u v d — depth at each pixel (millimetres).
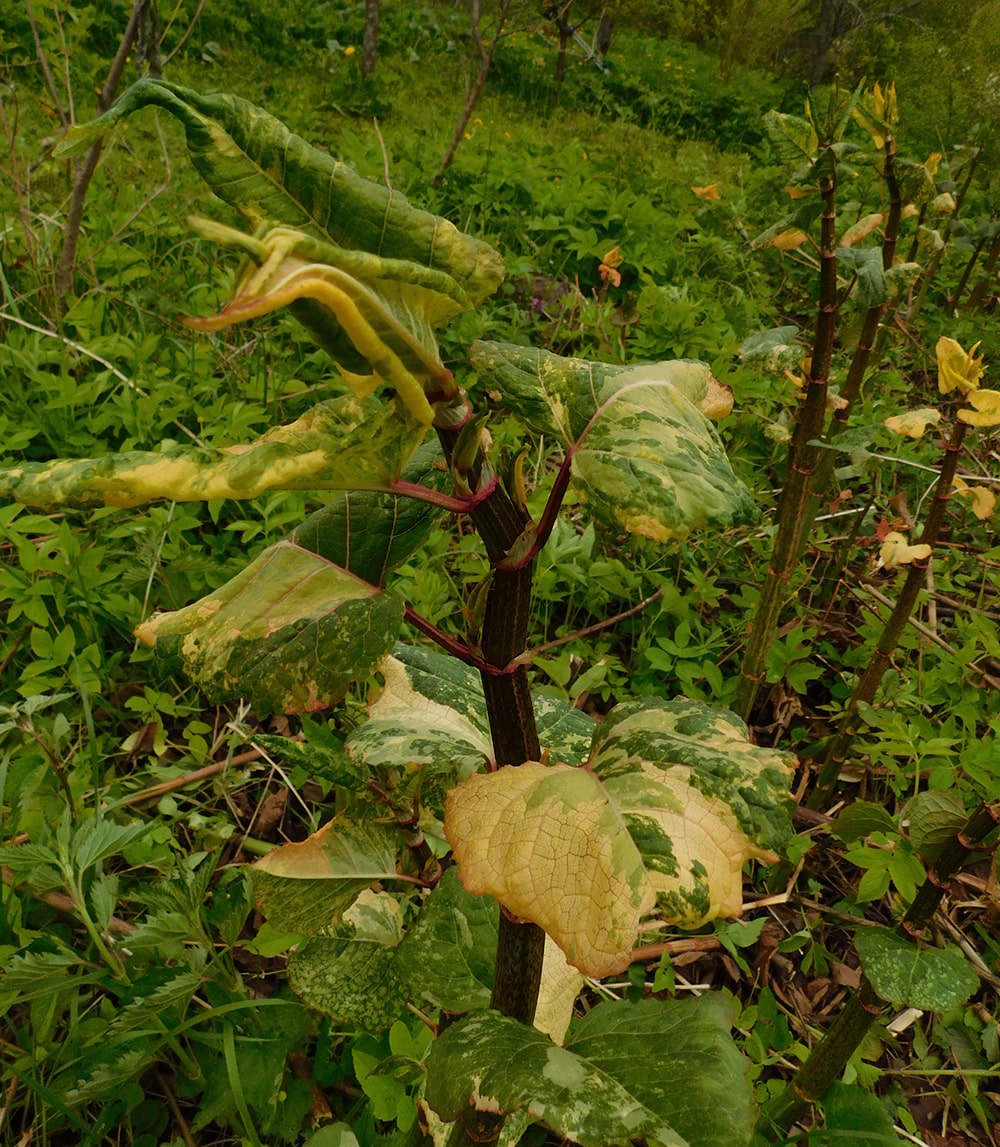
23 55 6805
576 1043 1118
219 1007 1630
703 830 926
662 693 2725
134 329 3807
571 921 883
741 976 2230
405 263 695
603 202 5852
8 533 2422
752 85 14203
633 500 886
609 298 5094
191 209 4809
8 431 3023
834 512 3246
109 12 8188
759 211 6496
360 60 10500
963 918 2379
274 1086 1686
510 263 4699
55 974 1630
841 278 2873
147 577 2543
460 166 6090
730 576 3232
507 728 1077
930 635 2814
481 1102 969
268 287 599
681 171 8648
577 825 933
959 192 5188
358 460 814
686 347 4129
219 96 716
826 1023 2146
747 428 3787
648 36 18094
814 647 3072
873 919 2354
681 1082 1019
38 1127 1691
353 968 1475
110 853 1688
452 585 2822
